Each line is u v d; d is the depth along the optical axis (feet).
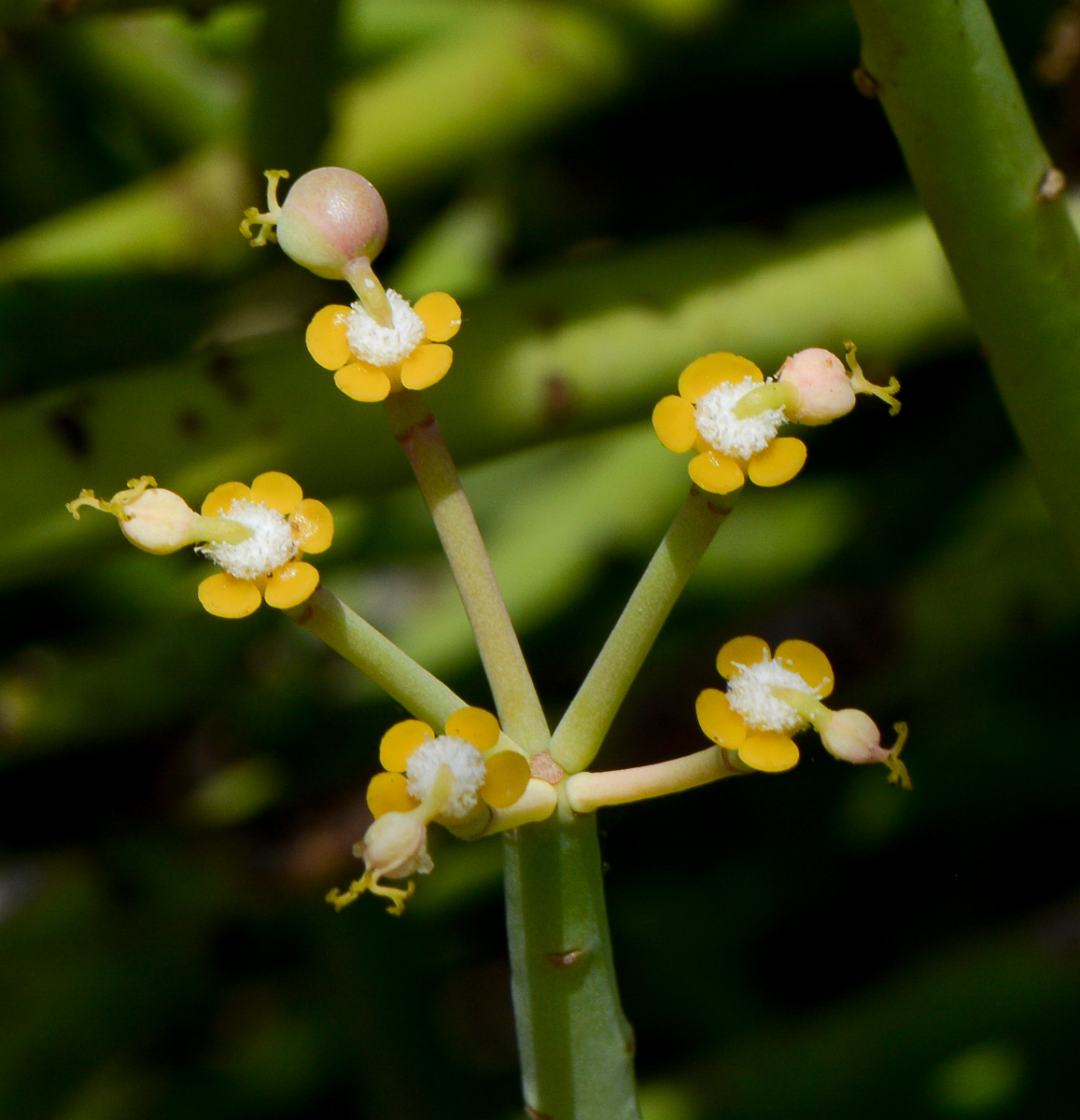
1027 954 1.33
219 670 1.44
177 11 1.08
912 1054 1.31
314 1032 1.49
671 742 1.45
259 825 1.48
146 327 1.27
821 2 1.42
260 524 0.90
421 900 1.49
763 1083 1.32
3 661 1.49
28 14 1.05
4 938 1.42
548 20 1.39
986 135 0.96
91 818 1.46
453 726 0.88
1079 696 1.48
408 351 0.90
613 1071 0.93
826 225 1.08
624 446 1.54
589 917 0.92
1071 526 1.00
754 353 1.07
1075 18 1.10
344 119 1.38
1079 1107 1.32
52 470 1.04
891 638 1.38
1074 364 0.98
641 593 0.90
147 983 1.44
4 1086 1.41
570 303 1.06
